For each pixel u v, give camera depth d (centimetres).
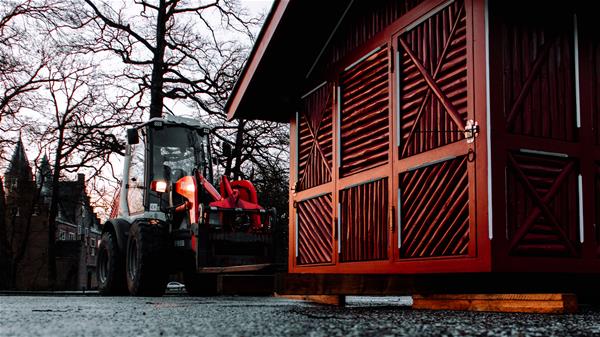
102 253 1234
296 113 783
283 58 757
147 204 1177
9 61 2378
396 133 579
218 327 307
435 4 543
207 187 1084
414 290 559
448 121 517
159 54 2264
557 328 311
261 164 2167
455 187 503
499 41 486
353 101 664
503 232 467
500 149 474
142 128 1243
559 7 521
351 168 656
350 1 671
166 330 290
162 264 1070
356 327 308
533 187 488
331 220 684
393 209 574
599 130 530
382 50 616
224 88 2234
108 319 380
